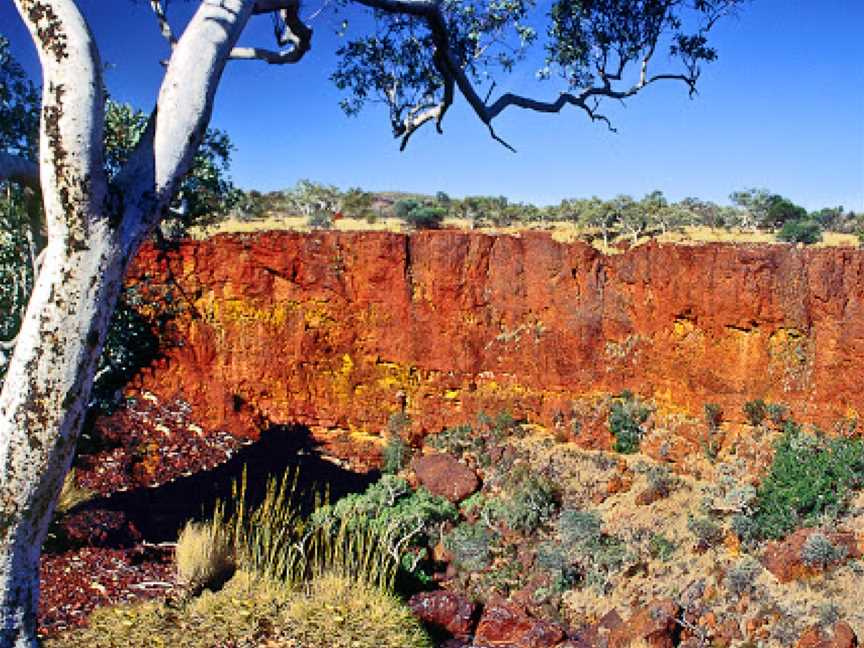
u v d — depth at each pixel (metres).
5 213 10.44
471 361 25.98
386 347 26.42
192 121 3.54
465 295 25.98
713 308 22.66
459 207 62.09
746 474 21.31
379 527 19.22
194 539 11.41
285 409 26.77
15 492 3.23
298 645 9.16
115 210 3.32
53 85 3.17
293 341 26.75
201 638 8.98
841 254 21.00
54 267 3.26
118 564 11.52
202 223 16.08
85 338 3.29
